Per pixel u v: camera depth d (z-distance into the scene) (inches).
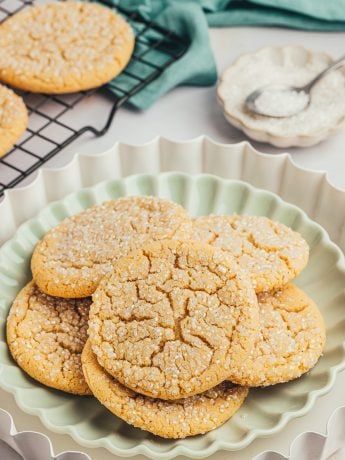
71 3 26.5
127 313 18.5
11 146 23.1
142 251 19.3
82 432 18.1
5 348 19.4
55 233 20.7
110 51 24.9
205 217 21.0
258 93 25.0
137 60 26.1
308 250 20.1
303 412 18.0
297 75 25.9
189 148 23.3
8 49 25.0
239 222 20.7
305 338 19.0
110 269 19.4
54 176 22.4
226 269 18.7
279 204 21.7
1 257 20.7
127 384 18.0
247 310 18.2
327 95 25.2
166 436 17.9
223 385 18.6
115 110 24.5
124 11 27.5
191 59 25.5
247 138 25.0
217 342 18.0
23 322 19.5
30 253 21.0
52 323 19.5
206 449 17.6
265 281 19.3
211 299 18.4
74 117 25.4
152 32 26.7
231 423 18.4
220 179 22.2
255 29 27.9
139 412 18.0
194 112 25.6
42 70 24.4
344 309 19.9
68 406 18.8
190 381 17.8
